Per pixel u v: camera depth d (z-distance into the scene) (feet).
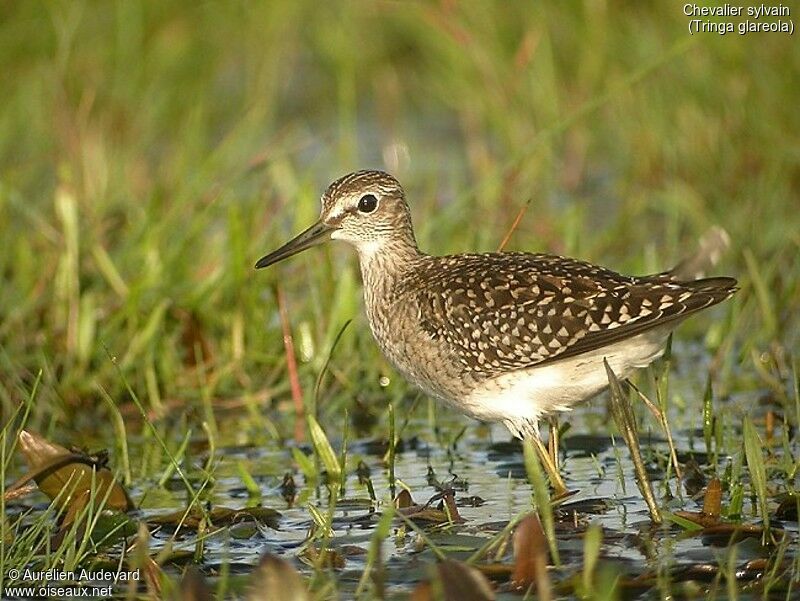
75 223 45.42
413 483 37.76
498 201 53.47
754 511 33.88
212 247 49.29
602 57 61.72
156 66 68.33
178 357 45.27
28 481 36.09
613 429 41.16
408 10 67.67
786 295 45.34
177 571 31.89
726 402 42.55
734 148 57.47
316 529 33.65
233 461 40.22
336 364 44.21
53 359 44.42
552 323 35.06
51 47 67.46
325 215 40.63
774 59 58.90
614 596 28.86
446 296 37.01
